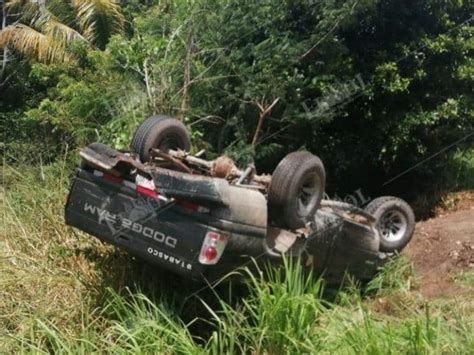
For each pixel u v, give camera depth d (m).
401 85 9.97
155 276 5.62
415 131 10.87
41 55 13.20
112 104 9.38
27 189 7.11
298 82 9.27
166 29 10.22
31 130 10.80
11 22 15.54
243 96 9.20
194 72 9.08
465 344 4.79
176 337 4.72
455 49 10.43
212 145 9.18
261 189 5.57
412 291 6.99
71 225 5.43
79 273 5.74
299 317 4.77
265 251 5.12
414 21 10.51
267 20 9.73
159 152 5.82
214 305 5.48
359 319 5.04
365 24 10.24
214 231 4.74
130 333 4.75
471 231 8.63
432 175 11.79
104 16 13.81
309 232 5.68
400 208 7.41
